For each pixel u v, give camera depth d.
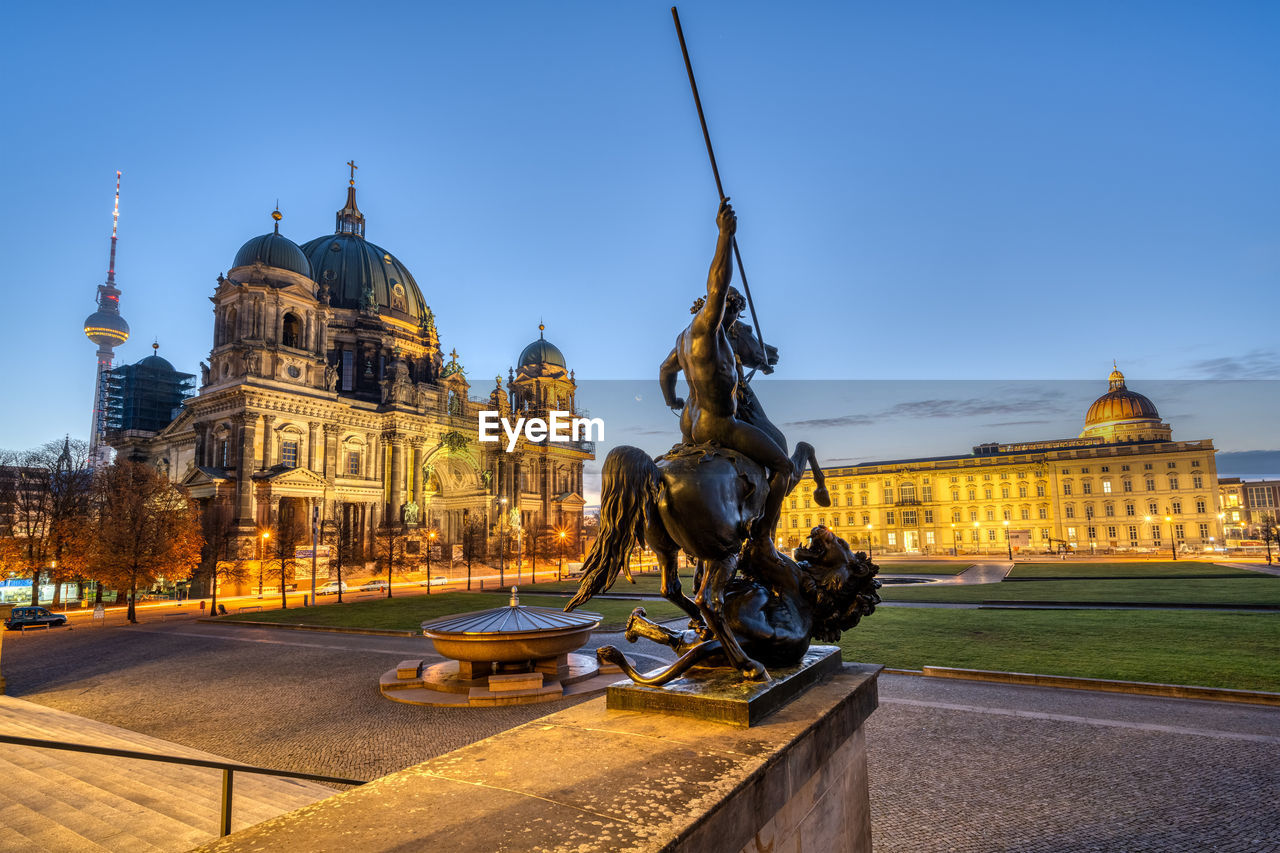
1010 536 115.25
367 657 25.73
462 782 3.21
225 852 2.45
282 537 70.69
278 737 15.21
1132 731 12.09
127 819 8.98
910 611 30.98
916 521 121.69
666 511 5.68
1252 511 162.62
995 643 21.62
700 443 6.51
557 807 2.90
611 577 5.78
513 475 103.06
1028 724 12.77
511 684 17.80
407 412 88.94
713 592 5.27
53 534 60.50
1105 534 109.12
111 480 68.44
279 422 74.62
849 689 5.24
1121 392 129.00
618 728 4.12
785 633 5.34
